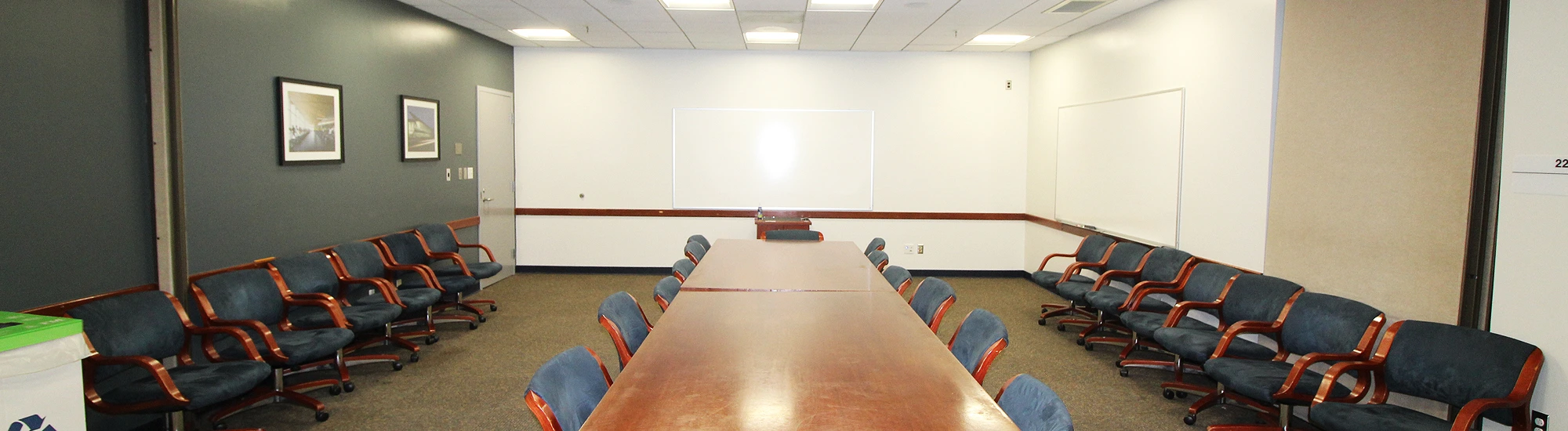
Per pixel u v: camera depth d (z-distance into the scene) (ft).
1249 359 12.60
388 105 18.83
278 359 11.84
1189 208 16.81
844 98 26.94
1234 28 15.17
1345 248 12.31
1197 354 12.74
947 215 27.43
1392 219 11.39
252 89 14.21
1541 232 8.93
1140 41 18.92
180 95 12.36
